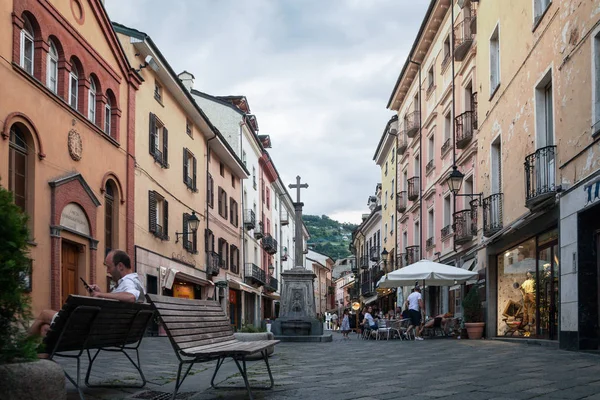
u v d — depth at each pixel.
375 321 23.81
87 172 16.48
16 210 3.65
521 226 14.92
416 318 20.56
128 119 19.89
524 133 15.12
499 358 9.95
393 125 38.34
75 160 15.73
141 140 21.42
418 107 32.31
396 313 27.67
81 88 16.53
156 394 5.93
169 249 24.72
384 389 6.18
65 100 15.30
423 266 19.98
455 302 24.36
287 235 66.75
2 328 3.63
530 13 14.70
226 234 36.03
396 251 38.44
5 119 12.39
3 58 12.38
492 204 17.97
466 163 22.23
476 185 20.66
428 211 29.41
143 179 21.47
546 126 14.15
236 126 40.09
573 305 11.56
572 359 9.33
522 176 15.29
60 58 15.32
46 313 5.39
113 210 18.91
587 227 11.41
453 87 23.75
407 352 12.46
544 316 14.04
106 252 18.12
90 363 6.32
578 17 11.74
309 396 5.73
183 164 27.03
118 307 5.50
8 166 12.60
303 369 8.74
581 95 11.59
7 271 3.55
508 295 16.97
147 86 22.31
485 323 18.38
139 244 20.92
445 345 14.76
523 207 15.20
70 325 4.79
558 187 12.33
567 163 12.16
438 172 27.08
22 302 3.62
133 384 6.46
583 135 11.46
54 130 14.54
